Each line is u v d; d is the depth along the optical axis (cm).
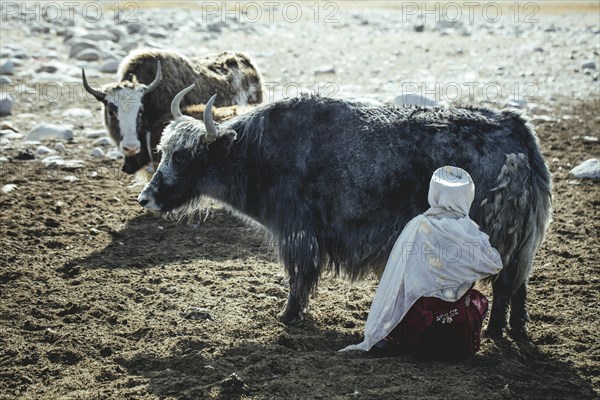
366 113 845
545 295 943
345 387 713
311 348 805
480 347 805
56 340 813
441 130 812
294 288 857
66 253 1055
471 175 797
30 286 945
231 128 874
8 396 707
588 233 1146
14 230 1117
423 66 2359
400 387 707
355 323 866
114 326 848
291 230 847
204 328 840
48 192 1301
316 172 840
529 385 726
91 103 1927
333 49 2627
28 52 2428
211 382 725
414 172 810
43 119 1783
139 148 1239
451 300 744
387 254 827
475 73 2242
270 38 2802
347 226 840
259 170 860
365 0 3619
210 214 1232
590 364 773
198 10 3241
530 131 819
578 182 1376
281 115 857
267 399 694
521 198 792
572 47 2553
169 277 981
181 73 1318
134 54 1313
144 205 865
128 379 732
